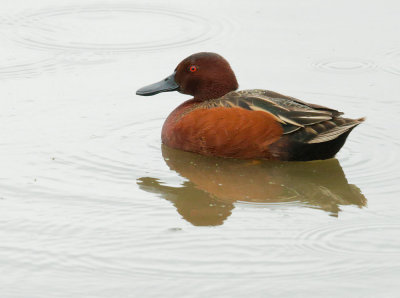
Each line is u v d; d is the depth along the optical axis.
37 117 15.22
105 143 14.22
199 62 14.57
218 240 10.56
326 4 20.81
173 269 9.77
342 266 9.82
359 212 11.51
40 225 10.95
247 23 19.70
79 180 12.62
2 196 11.91
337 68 17.48
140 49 18.41
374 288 9.30
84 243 10.44
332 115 13.22
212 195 12.17
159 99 16.44
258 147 13.36
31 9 20.81
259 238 10.62
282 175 13.09
